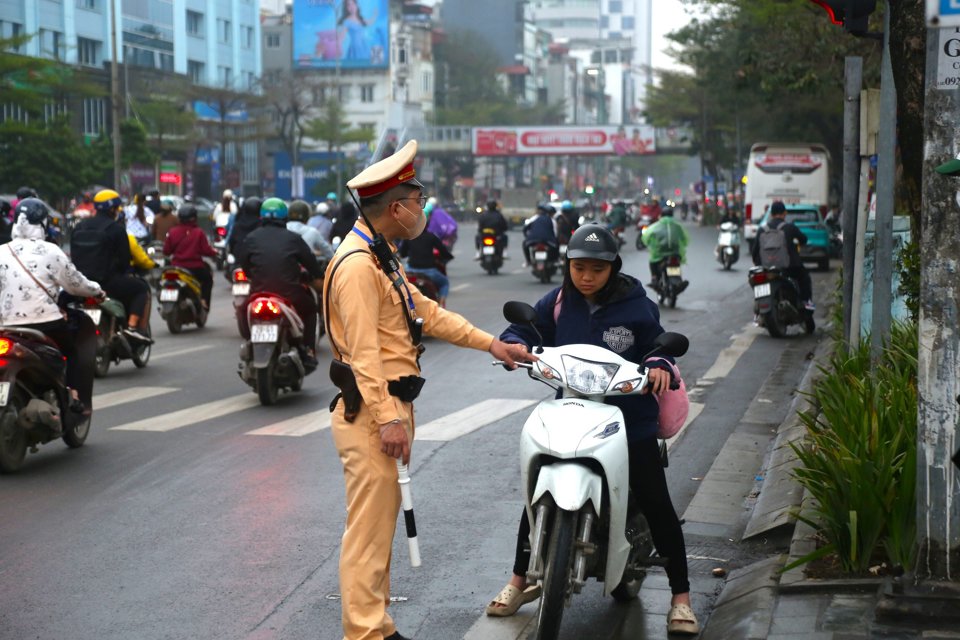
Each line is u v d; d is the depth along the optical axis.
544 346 5.68
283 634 5.63
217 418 11.13
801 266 17.70
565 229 33.47
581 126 104.56
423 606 6.09
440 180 115.81
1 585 6.31
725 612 5.80
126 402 12.07
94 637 5.58
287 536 7.20
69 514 7.70
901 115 7.66
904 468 5.65
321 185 99.50
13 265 9.08
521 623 5.78
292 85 91.19
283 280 11.91
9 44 49.84
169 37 82.88
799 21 24.30
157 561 6.71
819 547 6.21
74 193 53.88
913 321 9.33
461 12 157.88
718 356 15.68
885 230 9.23
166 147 74.06
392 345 4.93
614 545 5.11
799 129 59.12
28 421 8.84
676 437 10.30
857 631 5.11
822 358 14.23
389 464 4.92
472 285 28.56
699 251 47.56
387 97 114.06
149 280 24.52
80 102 69.69
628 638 5.61
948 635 4.99
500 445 9.95
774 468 8.59
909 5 7.39
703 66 56.94
